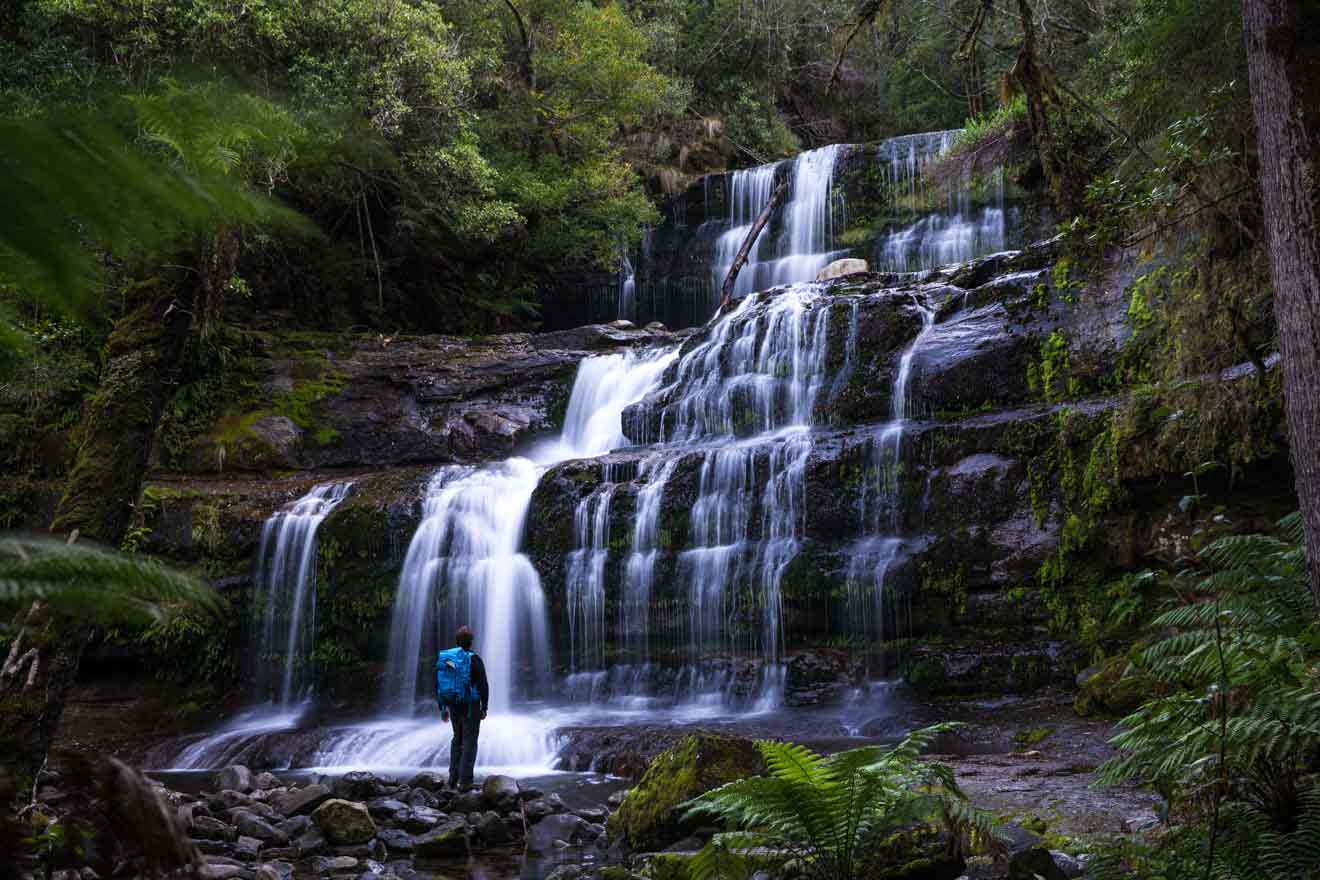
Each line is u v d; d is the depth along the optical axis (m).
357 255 27.36
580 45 31.08
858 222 29.42
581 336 24.78
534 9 32.22
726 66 41.59
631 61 30.73
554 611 17.17
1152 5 10.39
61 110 1.02
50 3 16.70
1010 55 25.70
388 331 28.30
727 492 16.81
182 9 17.94
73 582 1.10
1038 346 16.39
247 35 19.05
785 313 19.78
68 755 1.69
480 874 8.09
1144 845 5.26
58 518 5.60
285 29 20.30
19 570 1.08
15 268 1.00
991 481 15.00
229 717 17.22
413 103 23.45
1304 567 6.06
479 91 28.75
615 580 16.89
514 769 12.90
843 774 5.19
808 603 15.48
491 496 18.36
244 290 21.95
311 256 25.88
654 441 20.45
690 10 41.41
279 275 25.62
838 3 38.88
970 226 27.16
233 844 8.90
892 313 18.36
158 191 1.04
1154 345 14.80
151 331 5.97
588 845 8.88
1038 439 14.82
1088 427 14.30
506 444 22.23
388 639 17.86
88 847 1.70
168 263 5.40
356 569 18.19
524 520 17.86
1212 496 12.77
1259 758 5.02
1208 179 9.31
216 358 21.92
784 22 40.09
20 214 0.95
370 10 21.52
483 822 9.22
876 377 18.02
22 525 18.72
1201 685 5.99
